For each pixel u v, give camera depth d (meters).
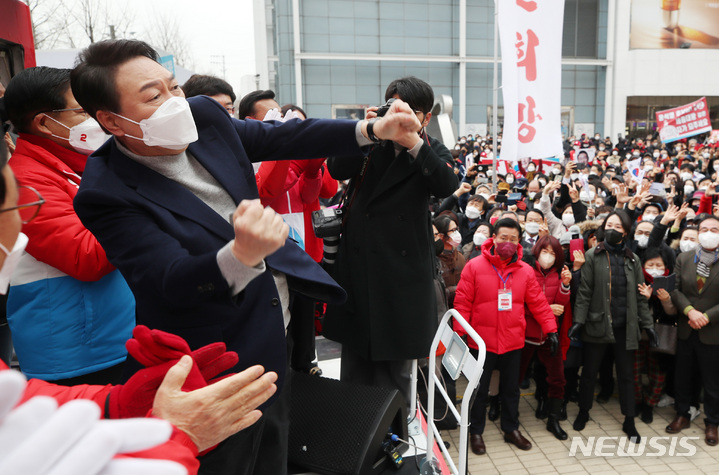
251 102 2.63
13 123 1.63
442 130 5.30
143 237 0.96
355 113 21.08
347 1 20.34
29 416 0.40
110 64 0.99
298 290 1.29
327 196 2.96
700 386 4.29
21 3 3.58
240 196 1.14
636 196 5.57
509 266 3.76
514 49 5.29
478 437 3.89
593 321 3.96
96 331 1.58
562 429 4.12
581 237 4.77
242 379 0.75
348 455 1.85
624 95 23.05
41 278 1.51
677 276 4.03
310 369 2.68
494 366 3.96
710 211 5.78
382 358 2.09
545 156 5.41
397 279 2.06
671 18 22.81
